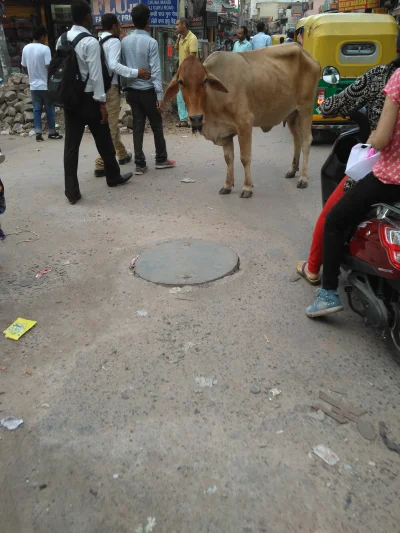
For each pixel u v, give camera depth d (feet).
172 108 39.04
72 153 19.12
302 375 9.59
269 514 6.79
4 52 42.32
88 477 7.43
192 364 9.93
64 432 8.31
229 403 8.88
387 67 10.18
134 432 8.27
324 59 28.27
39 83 30.99
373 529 6.58
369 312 9.90
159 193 20.85
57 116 37.09
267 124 20.21
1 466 7.67
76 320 11.62
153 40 21.94
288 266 14.03
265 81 18.78
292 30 43.27
